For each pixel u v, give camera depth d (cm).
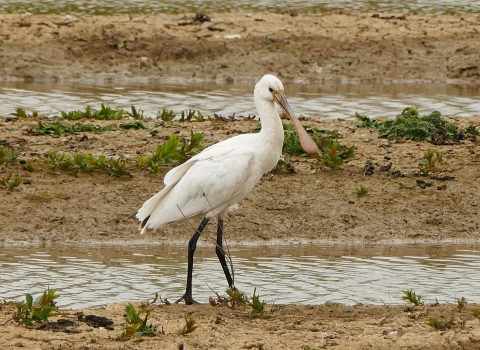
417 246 1446
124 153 1712
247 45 3011
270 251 1391
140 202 1514
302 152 1736
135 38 2969
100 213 1475
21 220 1439
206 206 1113
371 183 1622
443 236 1487
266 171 1167
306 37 3086
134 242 1412
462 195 1593
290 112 1168
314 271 1268
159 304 1072
